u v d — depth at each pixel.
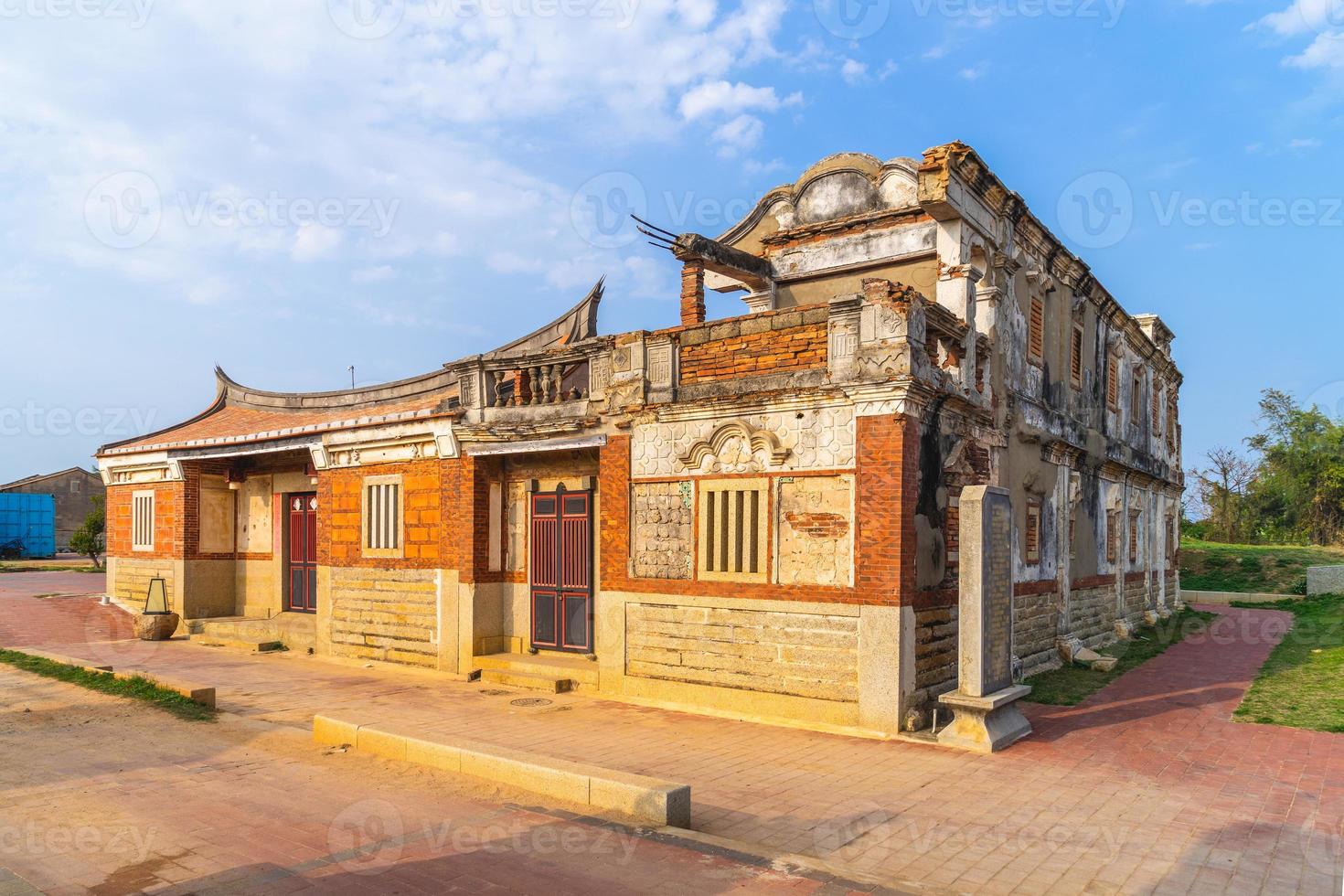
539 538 14.74
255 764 8.54
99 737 9.61
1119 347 21.19
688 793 6.91
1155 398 25.48
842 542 10.59
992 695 9.85
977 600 9.80
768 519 11.19
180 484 20.28
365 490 16.41
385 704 12.30
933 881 5.90
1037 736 10.35
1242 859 6.39
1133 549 22.55
